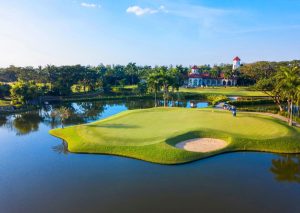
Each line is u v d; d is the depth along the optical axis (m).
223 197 27.59
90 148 42.94
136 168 35.53
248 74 182.75
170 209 25.25
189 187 29.89
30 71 177.88
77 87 167.25
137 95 140.75
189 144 43.66
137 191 28.92
